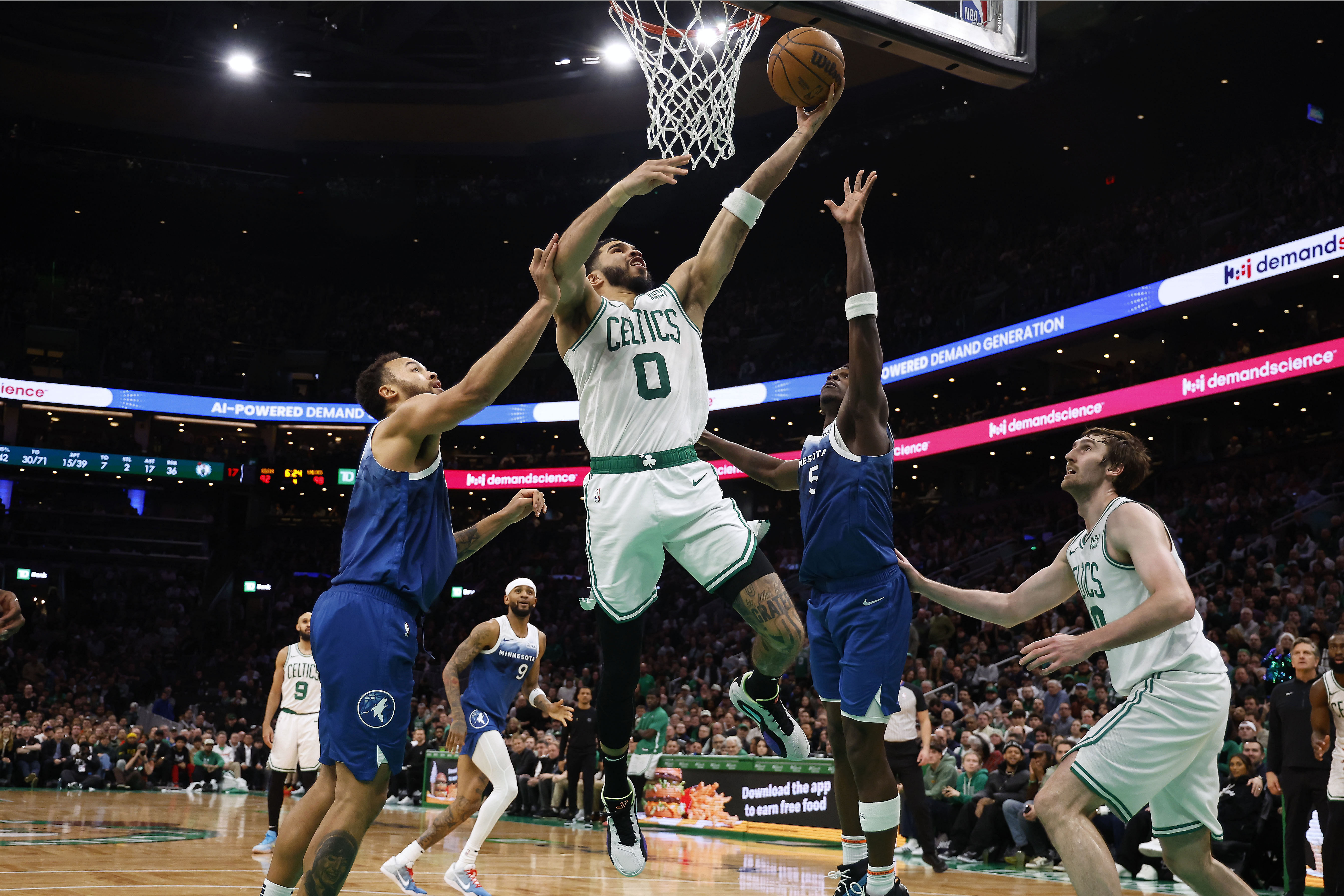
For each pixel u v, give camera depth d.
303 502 31.30
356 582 3.59
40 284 31.25
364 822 3.48
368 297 34.38
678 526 3.56
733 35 5.74
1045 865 8.86
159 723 24.05
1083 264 23.53
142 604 28.98
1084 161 25.69
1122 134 24.39
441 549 3.76
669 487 3.56
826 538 4.23
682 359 3.71
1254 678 11.55
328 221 31.09
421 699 21.98
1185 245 21.44
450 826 6.08
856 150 25.59
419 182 30.16
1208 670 3.50
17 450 27.52
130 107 27.78
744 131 26.11
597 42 25.66
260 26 25.25
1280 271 17.61
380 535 3.62
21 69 26.17
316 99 27.92
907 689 8.64
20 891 5.22
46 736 18.66
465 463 29.22
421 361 32.78
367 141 29.05
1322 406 21.11
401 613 3.60
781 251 30.86
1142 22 20.67
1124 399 20.08
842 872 4.43
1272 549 17.12
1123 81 22.22
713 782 12.02
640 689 19.30
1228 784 8.84
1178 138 24.47
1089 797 3.44
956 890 7.01
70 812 11.84
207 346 31.95
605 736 3.71
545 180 29.64
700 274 3.94
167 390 29.28
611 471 3.61
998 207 28.12
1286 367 17.75
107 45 26.59
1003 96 23.19
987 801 9.60
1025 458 25.75
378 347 32.88
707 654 20.75
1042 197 27.47
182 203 30.08
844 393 4.61
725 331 30.34
